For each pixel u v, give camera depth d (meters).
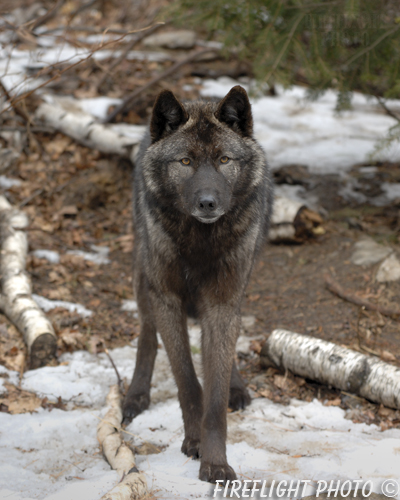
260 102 9.67
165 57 10.36
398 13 5.65
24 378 4.10
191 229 3.38
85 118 7.96
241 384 4.07
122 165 7.56
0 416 3.61
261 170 3.54
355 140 8.38
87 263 6.04
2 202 6.41
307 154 7.92
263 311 5.33
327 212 6.78
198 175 3.19
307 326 4.98
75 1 12.29
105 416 3.64
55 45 10.24
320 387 4.20
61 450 3.35
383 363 3.92
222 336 3.43
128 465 3.08
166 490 2.94
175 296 3.55
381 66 5.46
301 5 5.21
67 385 4.06
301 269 5.89
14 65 9.03
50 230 6.51
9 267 5.22
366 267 5.65
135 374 4.05
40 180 7.30
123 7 12.12
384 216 6.66
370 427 3.66
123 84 9.34
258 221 3.63
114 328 4.98
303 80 9.36
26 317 4.53
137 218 4.18
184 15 5.65
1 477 3.00
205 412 3.25
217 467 3.05
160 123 3.45
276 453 3.36
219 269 3.44
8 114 8.02
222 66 10.20
